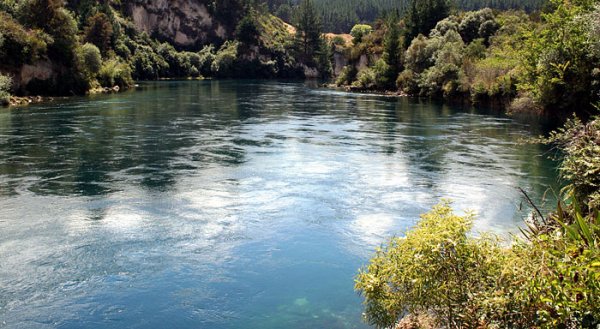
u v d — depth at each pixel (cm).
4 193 1727
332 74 13675
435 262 640
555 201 1664
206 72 12281
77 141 2752
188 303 1006
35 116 3797
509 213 1549
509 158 2370
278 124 3584
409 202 1673
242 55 12688
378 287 701
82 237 1338
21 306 985
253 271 1151
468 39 7494
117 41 9906
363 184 1900
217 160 2306
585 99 3231
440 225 659
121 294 1038
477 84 5047
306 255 1241
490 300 582
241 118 3922
